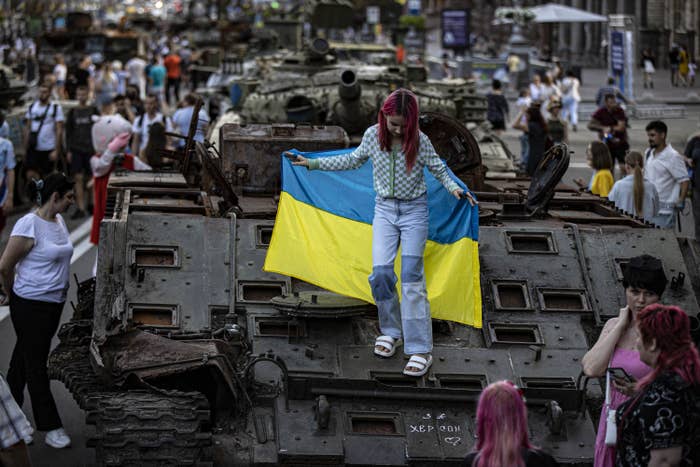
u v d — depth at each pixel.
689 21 68.75
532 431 10.20
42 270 12.09
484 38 107.44
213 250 11.70
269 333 10.99
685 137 38.84
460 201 11.35
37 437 12.73
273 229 11.49
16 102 29.45
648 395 7.88
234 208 12.54
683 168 18.80
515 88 62.56
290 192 11.56
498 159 22.61
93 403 9.55
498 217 13.38
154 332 10.79
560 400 10.41
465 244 11.25
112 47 67.06
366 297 11.18
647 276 8.73
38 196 12.16
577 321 11.43
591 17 61.53
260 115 22.33
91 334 11.48
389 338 10.76
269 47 46.41
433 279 11.17
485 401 7.25
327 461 9.77
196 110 15.33
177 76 60.88
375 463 9.80
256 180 14.70
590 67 84.94
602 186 19.58
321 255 11.35
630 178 17.28
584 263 11.99
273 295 11.46
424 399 10.30
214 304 11.18
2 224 20.98
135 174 16.50
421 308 10.59
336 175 11.70
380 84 22.77
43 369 12.27
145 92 55.22
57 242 12.21
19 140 27.53
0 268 11.97
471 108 25.39
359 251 11.40
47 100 26.58
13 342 16.53
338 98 22.05
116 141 20.02
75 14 67.81
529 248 12.30
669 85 60.12
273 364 10.70
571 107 45.09
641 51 74.50
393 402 10.33
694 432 7.94
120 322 10.56
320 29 41.34
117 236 11.62
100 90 43.62
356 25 61.38
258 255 11.75
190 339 10.73
